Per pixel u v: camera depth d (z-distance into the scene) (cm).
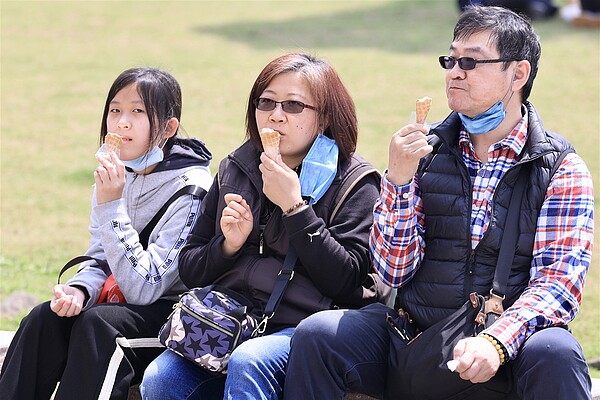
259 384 797
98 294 938
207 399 863
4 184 2173
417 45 3450
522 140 828
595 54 3177
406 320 832
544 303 768
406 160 801
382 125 2498
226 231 868
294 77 891
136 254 913
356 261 867
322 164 886
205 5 4397
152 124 957
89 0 4541
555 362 732
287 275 864
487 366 738
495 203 815
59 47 3628
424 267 836
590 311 1418
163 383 837
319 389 786
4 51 3556
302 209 841
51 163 2344
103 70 3281
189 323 832
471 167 846
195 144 1003
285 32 3762
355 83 2948
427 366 776
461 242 820
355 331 804
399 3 4194
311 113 895
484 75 816
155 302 925
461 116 838
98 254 974
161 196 966
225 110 2719
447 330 782
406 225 820
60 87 3081
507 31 817
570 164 809
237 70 3206
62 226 1892
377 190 905
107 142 920
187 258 905
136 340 888
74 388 859
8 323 1387
